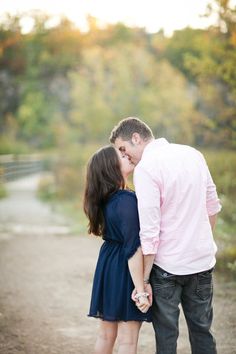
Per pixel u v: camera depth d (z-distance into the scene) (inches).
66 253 347.9
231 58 418.9
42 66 1935.3
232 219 384.8
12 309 224.7
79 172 731.4
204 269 133.1
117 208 132.4
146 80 1201.4
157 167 130.0
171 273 131.3
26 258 332.2
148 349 178.9
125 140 138.2
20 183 975.6
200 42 454.6
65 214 562.9
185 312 137.9
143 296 129.0
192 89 1198.9
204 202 133.9
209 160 489.1
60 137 1174.3
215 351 138.0
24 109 1851.6
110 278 135.3
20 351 178.2
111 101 1214.9
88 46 1961.1
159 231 129.5
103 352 141.6
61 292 251.3
